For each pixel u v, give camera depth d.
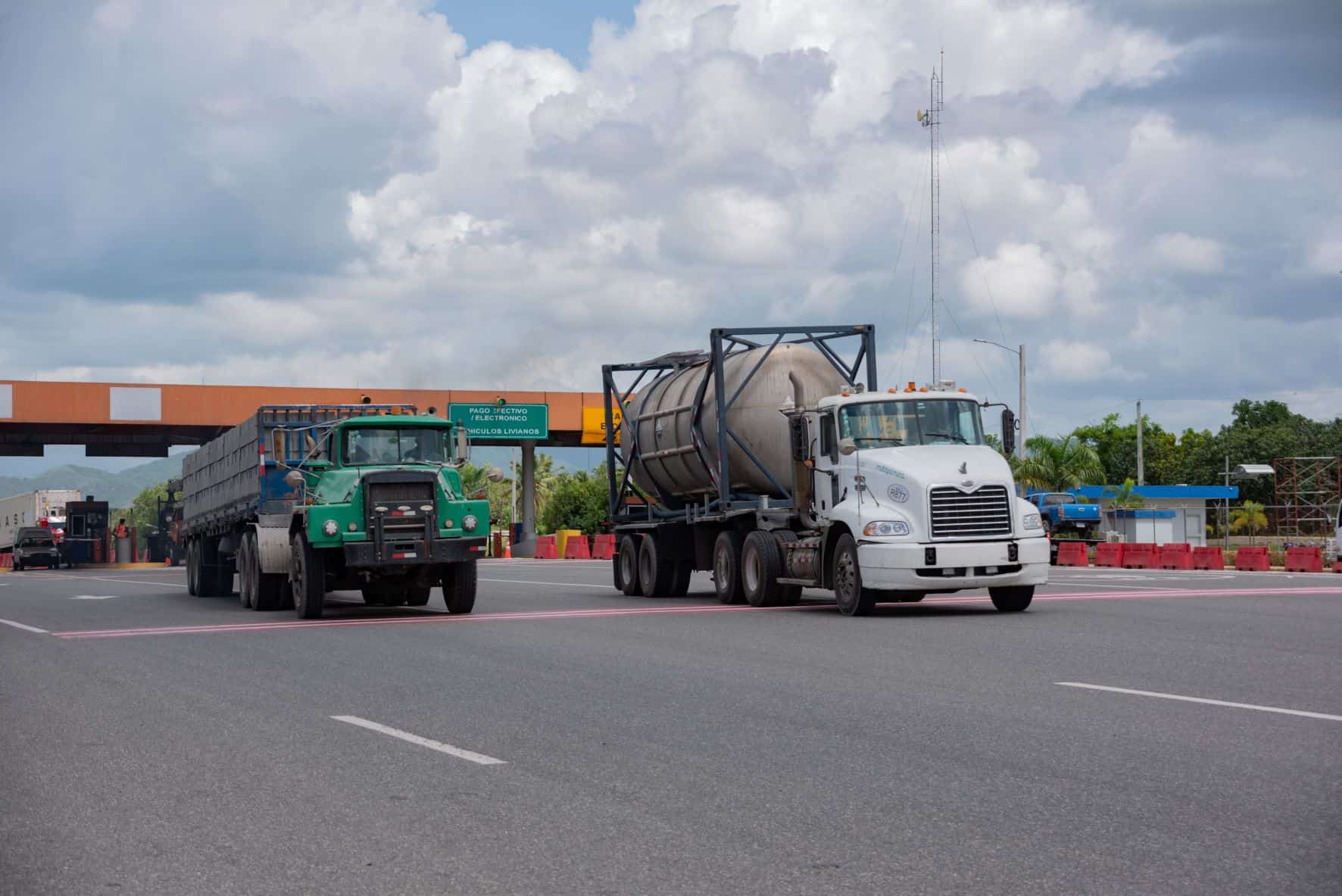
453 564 20.36
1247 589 24.44
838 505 18.94
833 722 9.06
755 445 21.70
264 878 5.57
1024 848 5.71
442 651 14.47
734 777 7.32
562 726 9.16
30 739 9.19
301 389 53.34
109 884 5.54
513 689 11.15
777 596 20.81
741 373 22.14
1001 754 7.77
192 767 8.01
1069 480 56.22
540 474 99.00
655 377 26.42
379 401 55.34
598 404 58.91
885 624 16.66
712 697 10.41
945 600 22.00
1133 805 6.42
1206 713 9.03
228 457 25.69
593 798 6.91
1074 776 7.11
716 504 22.89
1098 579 29.69
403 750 8.39
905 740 8.30
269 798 7.09
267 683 11.94
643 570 25.45
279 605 23.20
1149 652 12.89
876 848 5.78
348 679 12.14
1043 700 9.78
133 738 9.11
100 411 50.72
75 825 6.60
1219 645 13.57
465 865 5.69
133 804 7.05
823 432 19.58
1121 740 8.08
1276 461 78.44
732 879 5.38
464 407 56.72
